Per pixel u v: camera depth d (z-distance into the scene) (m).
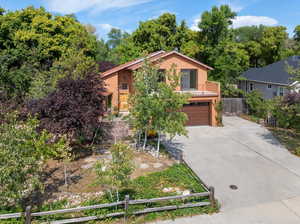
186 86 20.98
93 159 11.91
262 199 8.73
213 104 18.72
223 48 24.31
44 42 23.97
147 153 12.91
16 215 6.87
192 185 9.44
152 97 11.99
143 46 32.78
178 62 19.70
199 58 27.70
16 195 7.07
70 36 26.58
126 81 19.47
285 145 14.43
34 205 7.95
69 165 11.19
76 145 13.84
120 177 7.63
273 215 7.75
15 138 7.34
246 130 17.77
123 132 15.47
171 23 34.09
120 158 7.80
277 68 25.84
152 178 9.95
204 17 25.17
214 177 10.41
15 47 24.38
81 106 11.24
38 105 10.95
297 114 13.22
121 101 19.52
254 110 21.97
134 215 7.55
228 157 12.63
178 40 34.09
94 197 8.46
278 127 18.39
